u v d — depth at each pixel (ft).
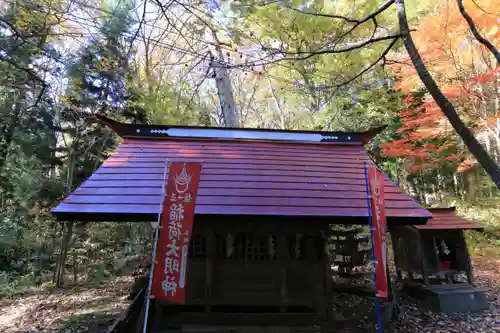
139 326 18.29
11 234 31.09
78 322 20.52
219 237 19.67
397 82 42.09
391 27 27.89
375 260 15.66
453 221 24.27
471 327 19.03
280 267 19.22
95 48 32.55
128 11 27.86
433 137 43.39
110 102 36.04
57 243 32.55
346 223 18.61
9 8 21.83
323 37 27.09
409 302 23.58
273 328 18.17
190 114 41.91
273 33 27.71
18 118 33.65
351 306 22.97
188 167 14.70
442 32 31.35
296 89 35.99
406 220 18.62
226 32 27.63
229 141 23.88
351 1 26.96
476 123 40.55
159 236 14.23
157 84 38.42
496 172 12.20
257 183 19.53
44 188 33.55
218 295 18.99
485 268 34.30
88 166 36.29
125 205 17.11
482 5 27.61
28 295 27.20
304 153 23.36
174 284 13.79
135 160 20.84
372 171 16.72
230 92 33.88
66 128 34.60
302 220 18.06
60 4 22.29
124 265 34.42
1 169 33.14
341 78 28.48
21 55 26.13
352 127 41.24
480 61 37.09
